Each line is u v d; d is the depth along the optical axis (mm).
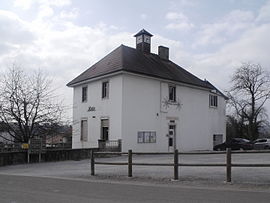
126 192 10109
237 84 51688
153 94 31719
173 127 33438
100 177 14320
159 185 11664
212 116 38719
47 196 9539
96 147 29766
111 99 30234
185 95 35094
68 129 34281
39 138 25922
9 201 8797
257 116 52500
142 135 30203
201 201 8531
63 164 22203
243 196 9188
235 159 21172
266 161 19188
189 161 20250
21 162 23453
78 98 34469
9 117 26344
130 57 32406
